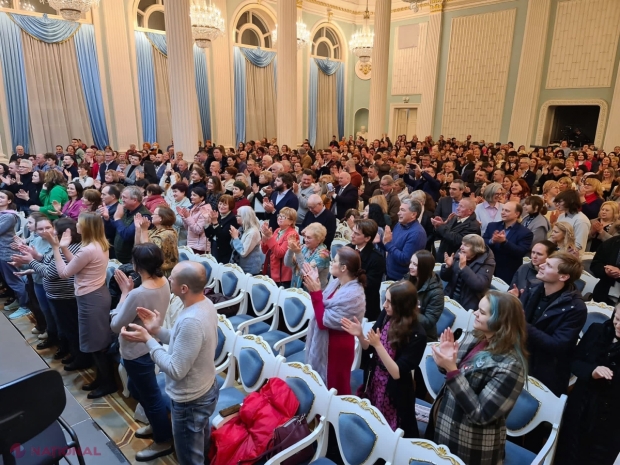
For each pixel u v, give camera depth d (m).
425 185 6.05
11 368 3.23
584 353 2.00
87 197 4.06
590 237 4.36
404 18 15.89
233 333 2.71
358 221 3.01
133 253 2.19
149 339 1.88
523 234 3.38
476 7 13.74
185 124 8.35
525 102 13.03
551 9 12.32
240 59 13.88
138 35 11.50
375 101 11.62
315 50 16.30
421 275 2.42
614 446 1.88
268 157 6.99
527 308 2.30
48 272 2.86
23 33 9.72
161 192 4.38
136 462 2.38
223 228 4.21
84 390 2.99
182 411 1.87
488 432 1.56
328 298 2.37
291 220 3.62
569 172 7.39
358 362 2.87
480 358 1.55
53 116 10.36
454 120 14.81
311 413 2.12
